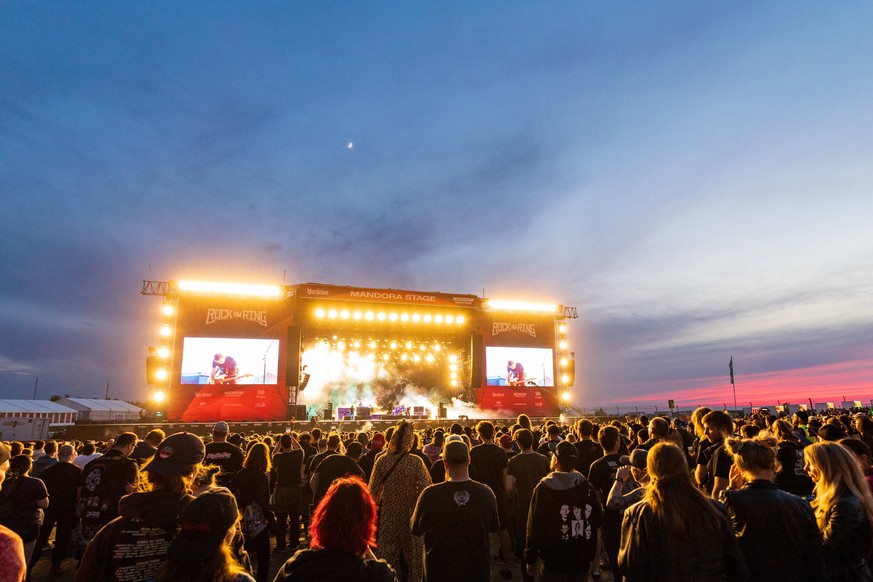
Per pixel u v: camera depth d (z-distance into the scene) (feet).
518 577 23.70
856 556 10.81
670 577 9.86
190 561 6.77
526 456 21.45
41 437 87.81
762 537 10.69
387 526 17.80
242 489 20.67
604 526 18.26
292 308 100.32
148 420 89.81
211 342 94.68
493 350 110.32
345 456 23.38
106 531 8.96
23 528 18.92
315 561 7.42
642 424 31.50
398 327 108.88
